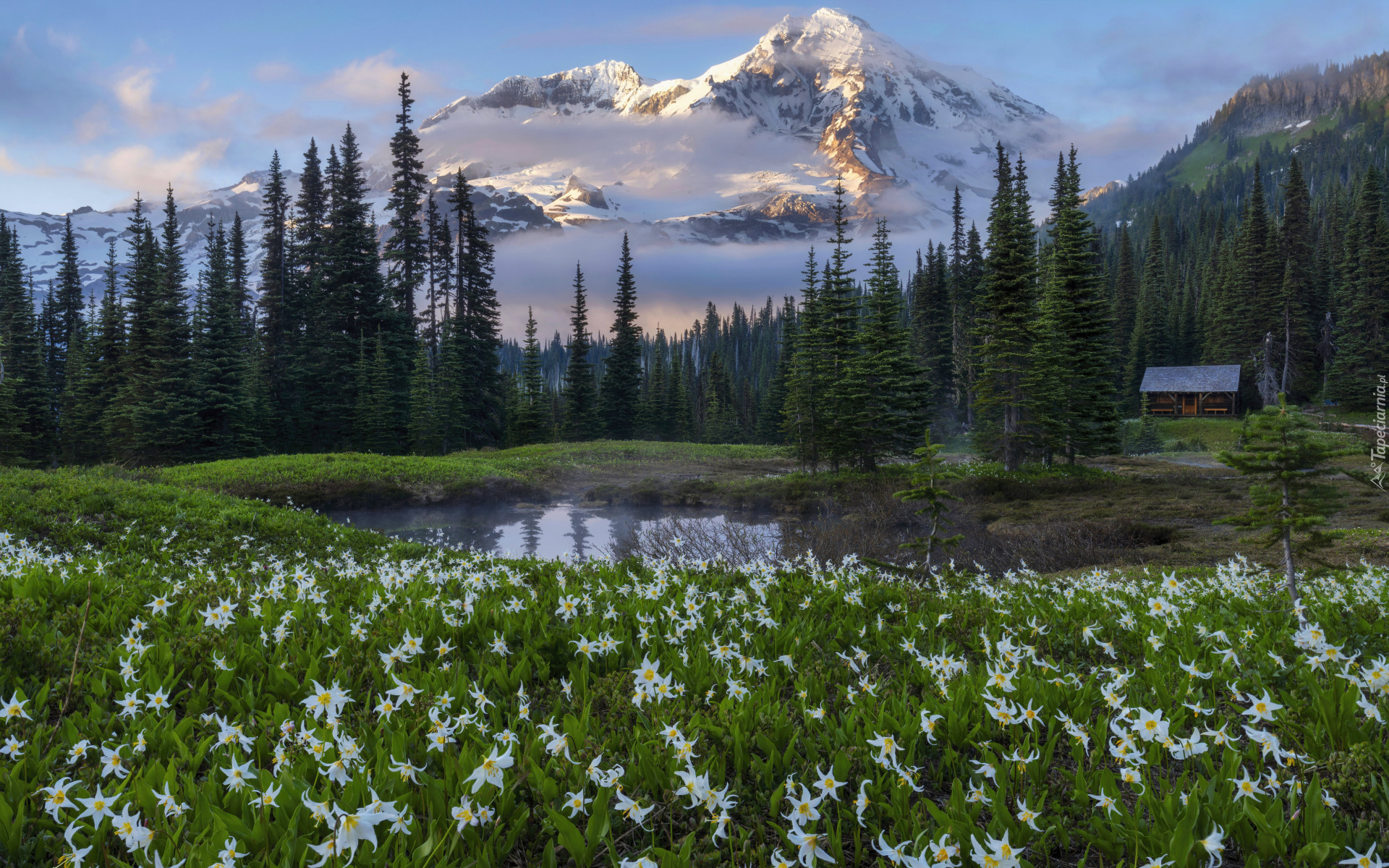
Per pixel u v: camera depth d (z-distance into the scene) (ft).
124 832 9.03
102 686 14.73
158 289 153.17
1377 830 10.52
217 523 50.78
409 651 16.34
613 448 179.42
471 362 209.46
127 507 51.24
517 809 11.04
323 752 11.55
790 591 25.73
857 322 137.49
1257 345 242.58
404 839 9.71
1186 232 464.65
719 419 307.58
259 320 200.95
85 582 23.02
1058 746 14.24
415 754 12.60
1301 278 242.58
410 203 209.26
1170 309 310.86
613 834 11.15
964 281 221.46
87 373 173.88
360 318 195.52
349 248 194.39
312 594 21.47
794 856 10.53
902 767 11.89
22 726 13.14
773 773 12.51
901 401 131.44
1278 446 26.35
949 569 32.42
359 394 183.01
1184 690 14.88
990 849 9.18
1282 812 10.48
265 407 177.06
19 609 19.19
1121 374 282.56
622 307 250.78
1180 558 56.03
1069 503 93.56
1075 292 129.29
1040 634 20.27
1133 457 176.04
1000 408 132.98
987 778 12.34
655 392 278.46
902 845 9.07
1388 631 20.20
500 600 22.47
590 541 84.69
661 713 14.03
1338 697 13.38
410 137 209.36
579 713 14.87
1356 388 215.10
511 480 124.88
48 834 10.14
